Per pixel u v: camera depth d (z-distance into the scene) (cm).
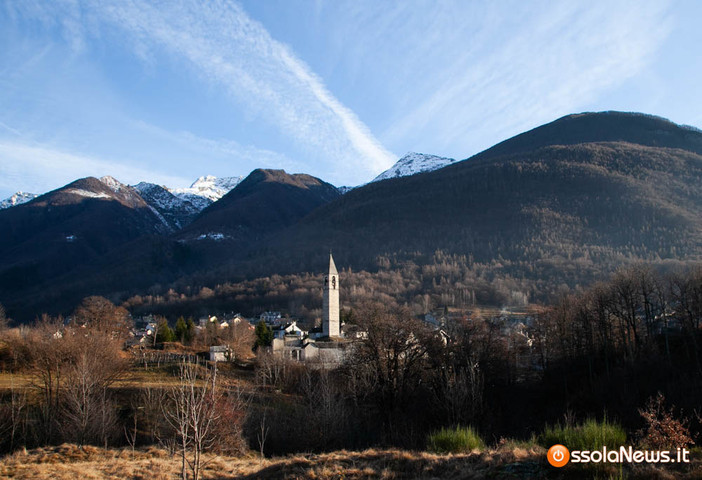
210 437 3116
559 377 6488
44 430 3647
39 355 4719
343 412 4066
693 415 3253
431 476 1714
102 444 3484
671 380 4669
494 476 1564
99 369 4516
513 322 11419
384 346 5225
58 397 4088
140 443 3612
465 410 3862
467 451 2111
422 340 5741
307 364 7131
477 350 6066
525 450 1833
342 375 5803
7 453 3275
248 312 18412
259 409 4566
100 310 9575
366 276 19825
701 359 5284
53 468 2441
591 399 4969
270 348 8525
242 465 2680
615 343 6794
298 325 15100
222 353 7850
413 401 5166
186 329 10400
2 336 6675
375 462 1958
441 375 4878
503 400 5619
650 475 1387
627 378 5003
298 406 4831
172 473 2402
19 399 4122
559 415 4828
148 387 4619
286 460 2428
